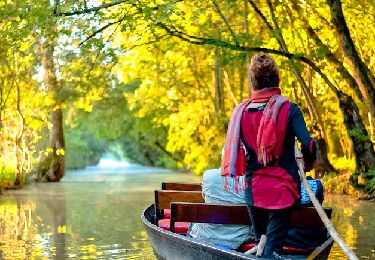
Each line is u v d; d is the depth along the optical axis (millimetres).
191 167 39531
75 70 21328
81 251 10461
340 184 21031
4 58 21391
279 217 5742
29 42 17609
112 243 11234
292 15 20000
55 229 13305
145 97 34438
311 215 7141
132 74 29812
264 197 5754
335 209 16500
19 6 14953
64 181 34719
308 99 22953
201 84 33219
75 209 17906
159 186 29578
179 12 15539
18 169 28016
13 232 12914
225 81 28656
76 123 45688
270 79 5891
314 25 21453
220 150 31453
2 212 17266
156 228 8008
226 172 5938
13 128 28016
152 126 46625
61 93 27766
